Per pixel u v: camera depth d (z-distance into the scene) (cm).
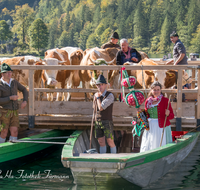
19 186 662
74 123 873
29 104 873
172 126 830
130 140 986
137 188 646
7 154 749
